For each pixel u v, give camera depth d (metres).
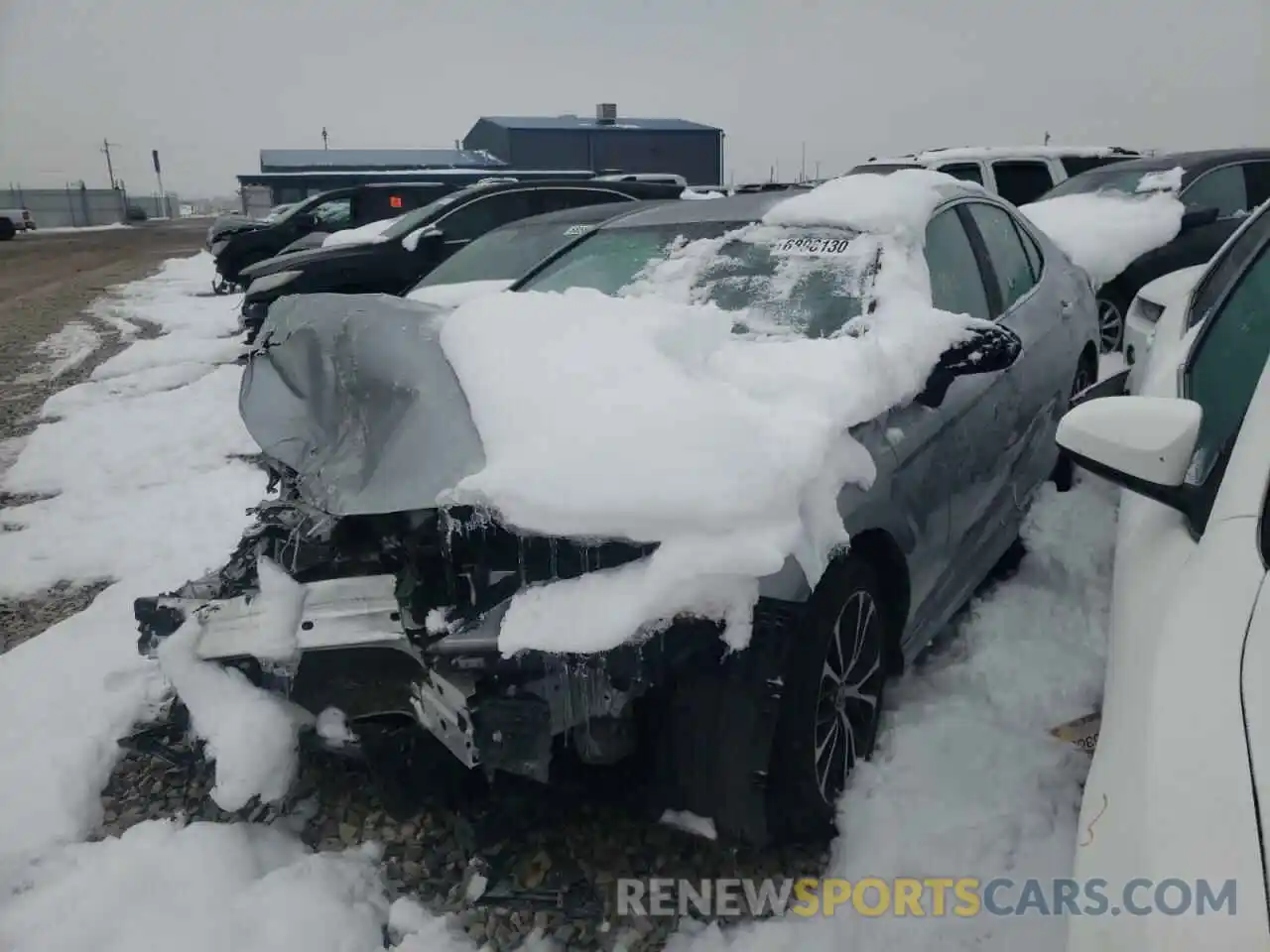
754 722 2.23
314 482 2.56
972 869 2.39
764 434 2.29
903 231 3.28
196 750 2.94
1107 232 7.00
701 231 3.68
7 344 11.37
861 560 2.59
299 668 2.46
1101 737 1.75
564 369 2.49
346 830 2.70
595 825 2.64
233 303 14.66
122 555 4.66
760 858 2.51
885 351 2.74
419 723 2.42
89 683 3.43
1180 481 1.93
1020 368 3.59
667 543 2.11
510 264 6.88
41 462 6.23
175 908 2.41
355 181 26.47
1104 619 3.36
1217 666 1.51
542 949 2.28
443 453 2.35
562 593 2.16
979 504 3.28
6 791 2.85
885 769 2.70
